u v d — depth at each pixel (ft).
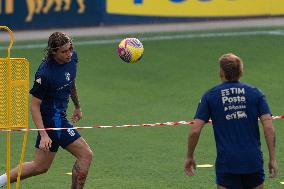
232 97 73.77
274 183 96.37
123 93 151.12
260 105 73.77
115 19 223.51
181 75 165.68
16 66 81.97
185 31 214.48
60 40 82.38
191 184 96.43
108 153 111.45
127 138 119.96
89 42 198.70
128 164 105.81
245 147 73.15
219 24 226.38
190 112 137.18
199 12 230.48
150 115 135.13
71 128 85.40
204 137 119.75
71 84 86.22
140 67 172.04
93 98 146.82
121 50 92.89
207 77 164.04
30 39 203.21
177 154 110.83
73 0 218.79
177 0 228.22
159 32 213.05
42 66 83.61
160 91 152.87
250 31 212.84
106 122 130.41
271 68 170.40
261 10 236.84
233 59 74.33
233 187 73.61
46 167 86.17
